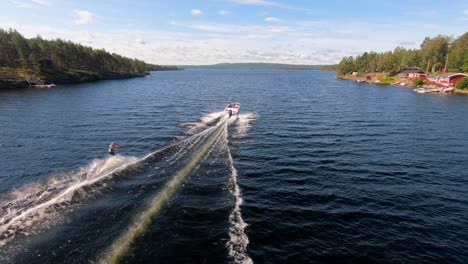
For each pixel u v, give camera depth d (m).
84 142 34.19
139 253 13.66
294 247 15.60
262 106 66.19
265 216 18.44
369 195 22.05
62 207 16.98
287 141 36.25
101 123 44.81
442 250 15.86
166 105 65.19
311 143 35.62
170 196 19.25
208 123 45.12
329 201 20.89
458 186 24.16
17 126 42.41
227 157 28.66
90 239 14.13
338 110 61.03
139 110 57.56
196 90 106.44
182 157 27.03
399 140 37.84
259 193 21.61
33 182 22.27
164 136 36.72
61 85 123.44
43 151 30.69
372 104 70.81
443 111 61.25
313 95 91.25
